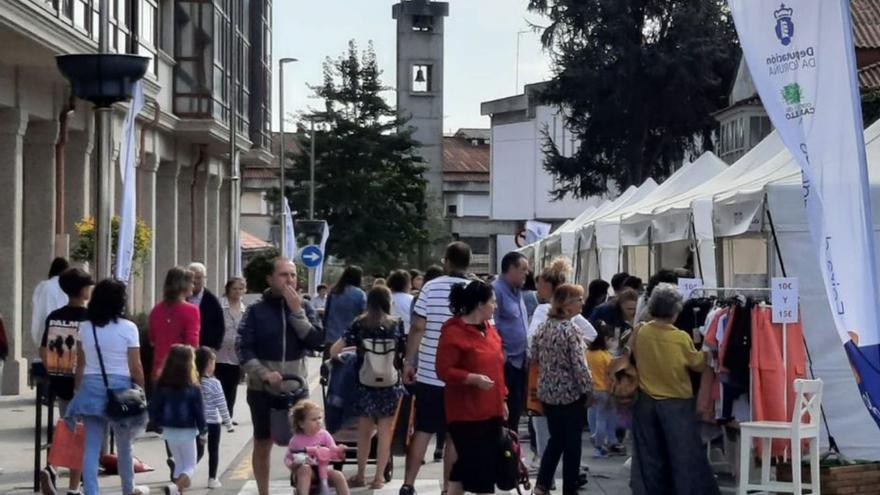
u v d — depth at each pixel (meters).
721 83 55.56
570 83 54.09
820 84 11.33
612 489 14.48
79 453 12.47
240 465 16.19
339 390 14.26
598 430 16.94
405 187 69.25
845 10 11.29
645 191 28.38
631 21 53.72
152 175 34.44
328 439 12.29
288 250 46.25
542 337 13.16
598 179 56.41
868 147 15.27
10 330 23.94
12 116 23.83
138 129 31.92
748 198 14.63
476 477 11.26
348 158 68.50
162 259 37.75
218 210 46.03
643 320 14.48
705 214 17.17
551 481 13.23
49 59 22.70
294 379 12.38
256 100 47.75
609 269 24.56
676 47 53.53
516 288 14.10
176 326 14.62
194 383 12.72
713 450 15.81
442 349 11.25
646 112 54.72
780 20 11.45
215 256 45.50
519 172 86.31
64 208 28.02
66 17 22.31
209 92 36.03
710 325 13.58
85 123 28.00
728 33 54.34
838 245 11.24
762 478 12.68
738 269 23.69
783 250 14.03
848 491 12.84
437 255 77.81
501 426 11.34
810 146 11.33
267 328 12.32
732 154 50.97
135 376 11.91
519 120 86.06
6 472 14.92
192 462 12.69
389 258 68.44
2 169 23.94
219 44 37.38
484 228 80.38
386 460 14.17
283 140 50.56
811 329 13.90
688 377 12.44
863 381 11.16
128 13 29.16
